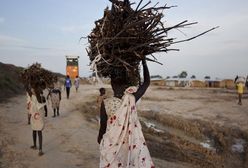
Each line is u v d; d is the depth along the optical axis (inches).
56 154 377.7
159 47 148.6
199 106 1006.4
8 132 494.0
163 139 560.7
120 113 141.2
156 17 145.2
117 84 147.6
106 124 144.6
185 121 703.1
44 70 369.7
